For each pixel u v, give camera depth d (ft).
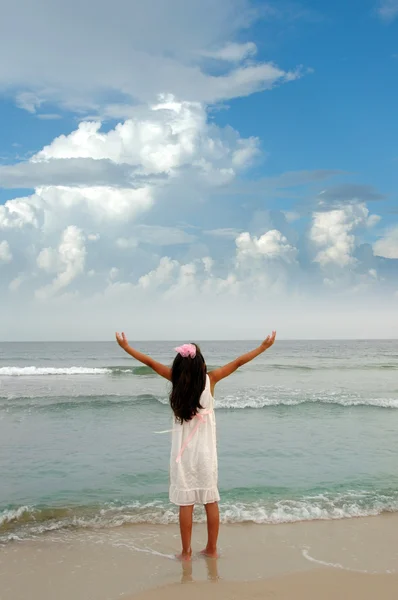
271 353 177.37
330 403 46.88
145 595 12.54
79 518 18.17
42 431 34.35
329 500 20.20
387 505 19.66
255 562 14.55
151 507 19.34
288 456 27.61
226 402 47.32
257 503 19.77
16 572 13.89
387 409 44.01
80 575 13.70
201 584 13.15
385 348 226.38
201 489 14.37
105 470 24.72
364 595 12.64
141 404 46.03
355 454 28.12
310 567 14.24
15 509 18.86
